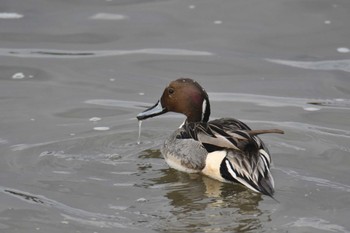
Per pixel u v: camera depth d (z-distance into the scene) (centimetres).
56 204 1062
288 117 1399
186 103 1285
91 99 1479
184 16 1862
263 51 1703
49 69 1617
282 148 1252
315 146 1263
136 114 1412
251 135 1120
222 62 1653
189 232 977
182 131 1238
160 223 1004
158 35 1777
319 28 1795
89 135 1310
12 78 1571
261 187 1088
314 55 1680
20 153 1232
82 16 1858
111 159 1223
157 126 1364
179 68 1631
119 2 1945
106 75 1596
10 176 1152
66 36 1766
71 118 1389
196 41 1748
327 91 1523
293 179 1137
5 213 1034
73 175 1159
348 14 1855
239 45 1727
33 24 1816
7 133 1315
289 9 1888
